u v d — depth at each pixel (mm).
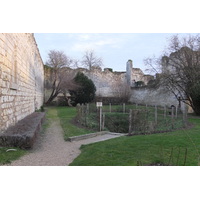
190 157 4949
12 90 7750
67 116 15703
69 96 27266
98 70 30406
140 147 6043
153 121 11016
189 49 17234
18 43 8867
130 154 5328
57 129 10203
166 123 11625
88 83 25672
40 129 9602
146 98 26031
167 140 6992
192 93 17234
